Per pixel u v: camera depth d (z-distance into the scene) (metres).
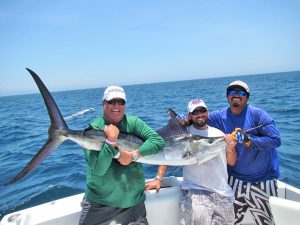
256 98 25.75
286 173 5.98
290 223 2.74
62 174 6.84
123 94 2.82
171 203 3.30
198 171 3.24
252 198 3.33
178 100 32.62
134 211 2.93
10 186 6.28
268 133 3.26
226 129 3.51
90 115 22.28
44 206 3.12
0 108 45.81
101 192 2.81
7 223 2.80
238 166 3.38
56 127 2.85
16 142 12.21
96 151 2.77
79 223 2.90
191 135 3.24
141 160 3.06
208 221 3.04
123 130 2.99
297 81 58.28
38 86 2.86
